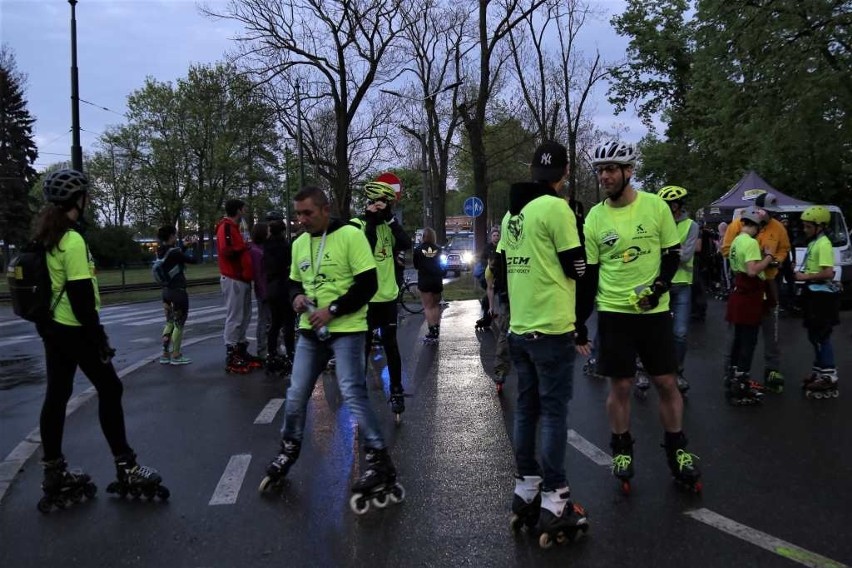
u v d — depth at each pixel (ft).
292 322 26.73
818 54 54.90
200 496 14.07
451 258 103.81
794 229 50.67
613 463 14.49
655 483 14.40
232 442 17.80
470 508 13.20
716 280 57.06
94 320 13.58
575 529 11.57
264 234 28.37
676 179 109.60
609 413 14.33
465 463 15.88
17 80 188.96
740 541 11.55
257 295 28.43
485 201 69.05
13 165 178.70
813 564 10.70
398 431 18.67
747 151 73.51
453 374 26.45
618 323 13.94
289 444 14.47
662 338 13.85
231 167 152.66
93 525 12.76
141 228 174.09
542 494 11.79
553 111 91.35
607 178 13.85
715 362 28.04
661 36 106.52
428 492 14.08
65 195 13.43
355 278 13.73
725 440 17.35
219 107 102.94
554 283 11.69
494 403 21.71
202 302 65.62
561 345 11.72
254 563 11.13
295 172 121.29
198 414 20.66
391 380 19.76
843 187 75.92
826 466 15.25
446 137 100.83
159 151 159.63
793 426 18.49
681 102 112.37
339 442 17.67
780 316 41.60
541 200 11.78
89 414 20.79
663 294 13.57
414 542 11.78
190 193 160.45
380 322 19.71
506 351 23.08
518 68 82.17
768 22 54.34
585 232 14.25
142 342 37.70
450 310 50.55
